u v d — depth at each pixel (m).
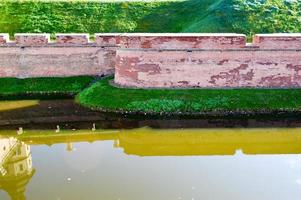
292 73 20.28
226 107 18.83
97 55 22.62
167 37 20.02
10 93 21.62
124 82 20.78
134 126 18.23
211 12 27.70
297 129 17.73
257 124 18.17
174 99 19.31
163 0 30.17
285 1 27.91
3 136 17.52
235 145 17.00
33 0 28.92
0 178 14.45
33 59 22.53
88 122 18.67
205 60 20.17
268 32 25.92
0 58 22.50
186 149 16.59
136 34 20.47
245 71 20.27
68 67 22.72
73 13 28.38
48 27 27.39
